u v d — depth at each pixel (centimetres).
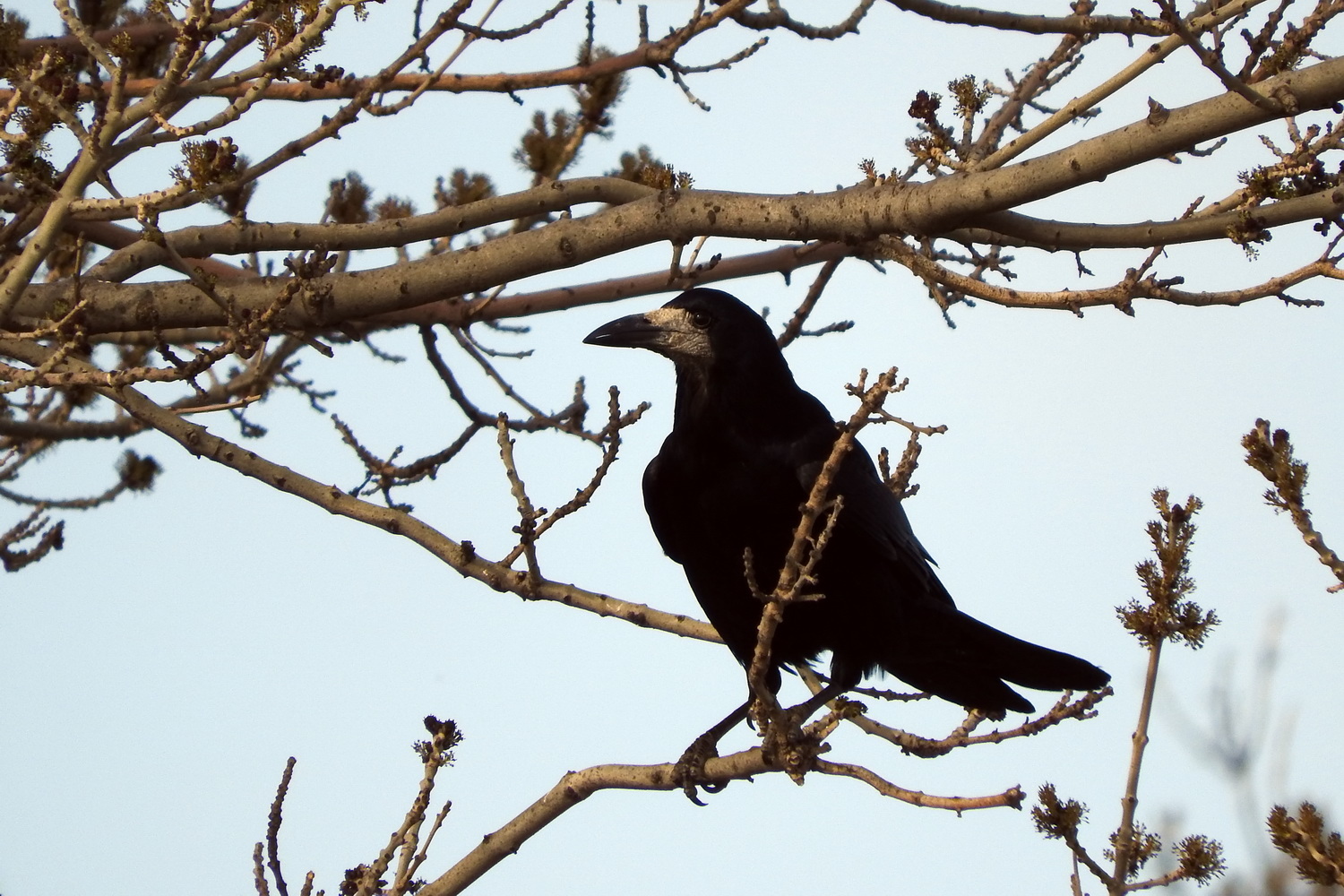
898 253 1033
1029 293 966
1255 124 909
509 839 938
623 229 1101
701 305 1093
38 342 1138
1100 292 944
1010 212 1041
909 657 1103
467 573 995
